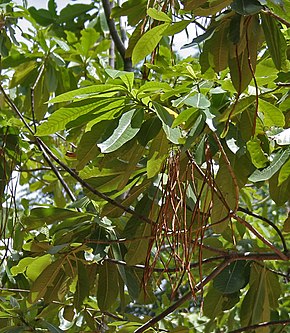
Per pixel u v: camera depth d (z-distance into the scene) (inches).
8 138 141.9
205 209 109.3
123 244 128.5
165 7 120.2
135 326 131.4
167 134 101.7
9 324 132.5
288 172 110.4
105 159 108.7
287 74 107.5
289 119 109.0
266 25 95.4
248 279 129.3
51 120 104.3
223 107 108.3
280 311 175.3
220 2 90.7
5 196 144.7
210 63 98.5
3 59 161.8
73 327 153.3
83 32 172.6
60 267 122.1
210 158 105.3
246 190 163.6
